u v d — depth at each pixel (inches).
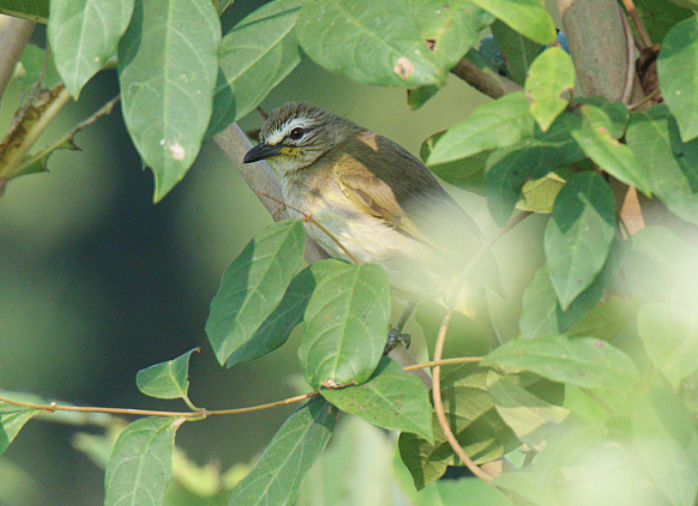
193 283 1125.7
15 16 210.5
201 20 141.9
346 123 425.7
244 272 164.1
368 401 155.9
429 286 389.7
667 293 148.9
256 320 158.7
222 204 1098.7
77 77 137.3
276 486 174.7
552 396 169.8
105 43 138.6
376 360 158.1
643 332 145.2
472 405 189.0
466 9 144.0
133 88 139.3
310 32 144.9
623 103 155.3
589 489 148.9
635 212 164.4
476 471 151.6
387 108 897.5
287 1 159.3
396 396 156.4
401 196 388.2
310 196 399.5
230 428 932.6
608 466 148.0
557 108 129.6
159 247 1138.0
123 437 182.9
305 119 410.0
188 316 1136.2
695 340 143.5
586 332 167.3
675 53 134.9
